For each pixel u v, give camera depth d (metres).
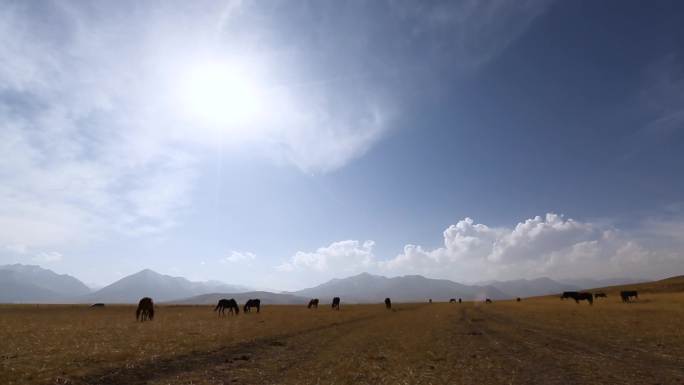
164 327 33.97
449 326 38.41
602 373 16.64
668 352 20.56
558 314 48.03
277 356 21.81
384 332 33.56
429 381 16.06
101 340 24.28
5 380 14.04
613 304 67.12
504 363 19.45
